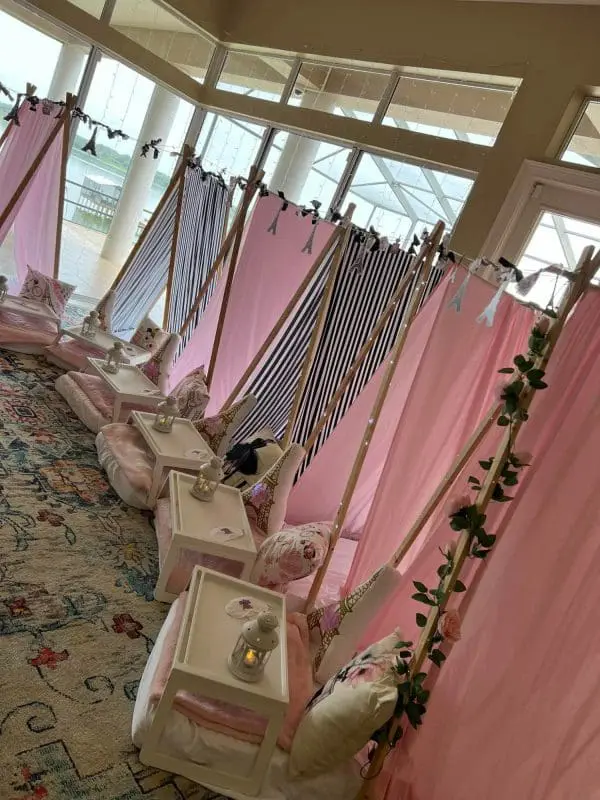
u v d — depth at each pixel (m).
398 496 2.69
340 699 1.87
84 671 2.12
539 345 1.78
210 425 3.54
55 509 2.92
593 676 1.55
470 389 2.62
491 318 1.92
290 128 5.38
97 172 6.89
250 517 3.01
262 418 3.84
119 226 7.37
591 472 1.68
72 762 1.80
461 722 1.82
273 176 5.56
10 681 1.97
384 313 2.90
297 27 5.32
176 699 1.89
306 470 3.50
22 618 2.24
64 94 5.50
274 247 3.96
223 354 4.30
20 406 3.75
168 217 4.60
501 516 1.87
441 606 1.85
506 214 3.93
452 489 2.40
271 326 4.05
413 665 1.87
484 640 1.83
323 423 3.14
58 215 4.63
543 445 1.83
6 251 6.07
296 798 1.93
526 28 3.98
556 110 3.79
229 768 1.90
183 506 2.72
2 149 4.90
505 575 1.81
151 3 5.36
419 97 4.60
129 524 3.03
